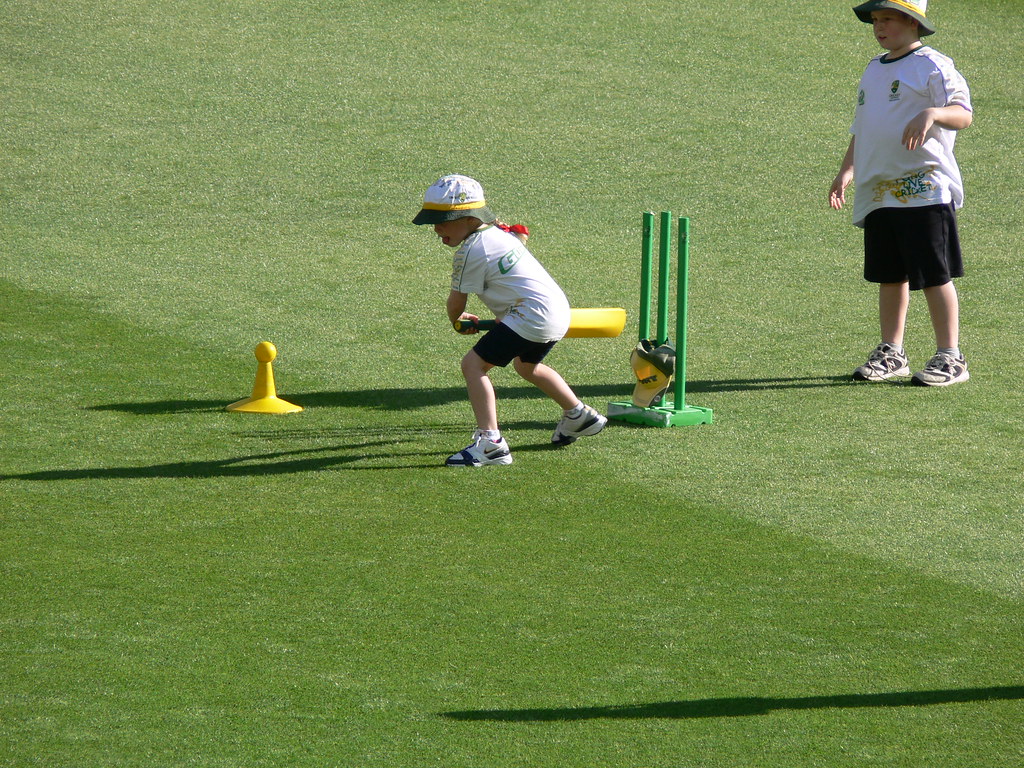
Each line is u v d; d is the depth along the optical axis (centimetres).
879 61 2866
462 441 2430
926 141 2791
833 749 1330
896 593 1738
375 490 2139
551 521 2000
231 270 3938
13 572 1769
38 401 2653
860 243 4312
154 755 1304
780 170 5175
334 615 1645
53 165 5125
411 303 3603
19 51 6494
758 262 4091
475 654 1540
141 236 4344
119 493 2106
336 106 5897
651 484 2186
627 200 4838
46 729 1352
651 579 1775
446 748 1324
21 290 3634
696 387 2852
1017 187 4962
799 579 1783
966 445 2430
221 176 5056
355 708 1406
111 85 6112
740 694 1448
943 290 2859
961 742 1348
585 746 1331
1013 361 3080
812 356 3130
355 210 4700
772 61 6612
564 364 3070
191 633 1587
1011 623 1645
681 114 5856
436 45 6756
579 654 1545
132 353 3059
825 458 2342
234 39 6794
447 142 5478
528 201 4816
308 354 3089
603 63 6544
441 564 1819
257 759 1300
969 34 7062
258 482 2173
